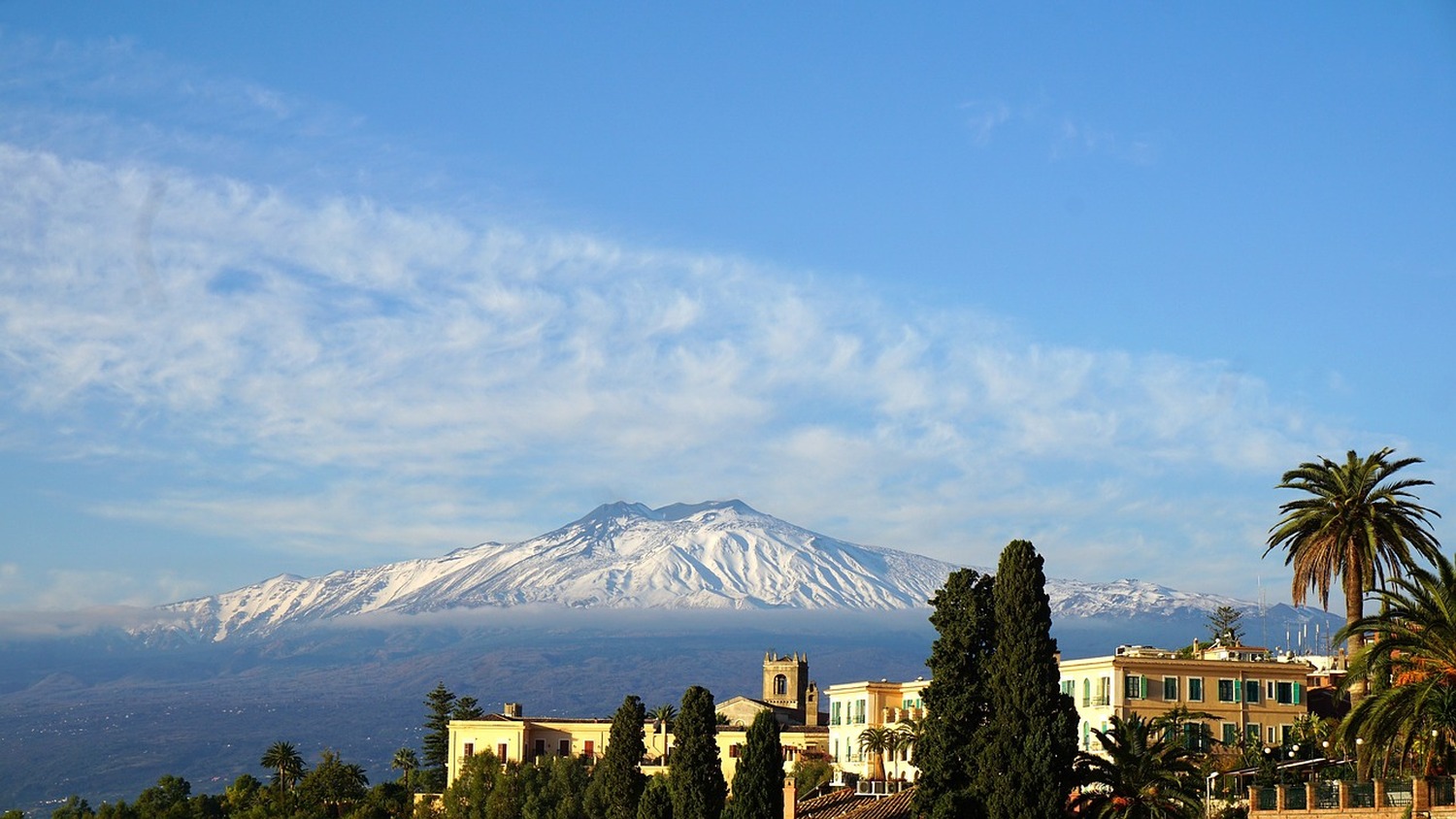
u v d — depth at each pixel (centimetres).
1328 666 17312
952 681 10500
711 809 13000
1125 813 9844
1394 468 11400
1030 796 9856
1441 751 8306
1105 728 14412
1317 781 10069
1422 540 11312
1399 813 8031
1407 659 8662
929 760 10394
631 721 14200
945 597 10700
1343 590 11488
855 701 19500
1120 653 15438
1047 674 10106
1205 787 10794
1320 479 11712
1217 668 14675
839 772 18162
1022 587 10238
